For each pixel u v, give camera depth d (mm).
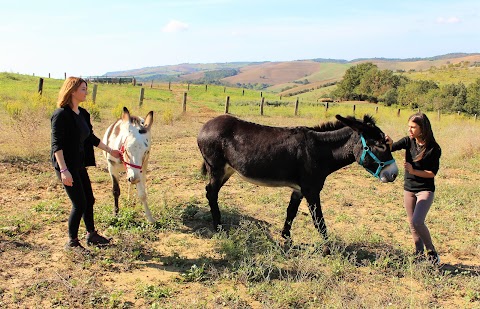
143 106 22938
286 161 5812
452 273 5465
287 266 5426
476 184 10375
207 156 6367
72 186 5086
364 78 73000
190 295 4594
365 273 5340
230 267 5320
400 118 29219
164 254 5613
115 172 6484
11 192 7742
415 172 5363
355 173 11227
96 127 15078
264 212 7551
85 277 4832
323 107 37344
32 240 5758
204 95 47812
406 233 6953
